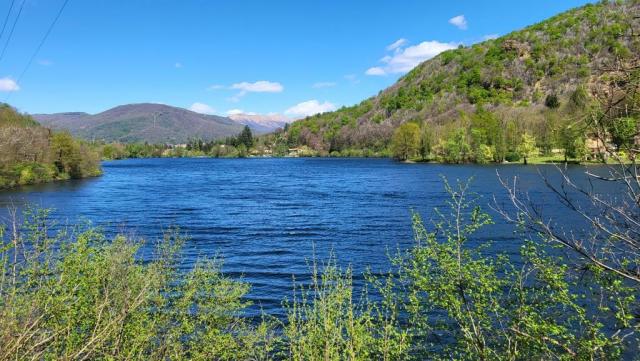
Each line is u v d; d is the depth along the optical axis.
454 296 7.52
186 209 47.47
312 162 167.62
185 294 9.30
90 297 8.22
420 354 9.59
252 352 9.68
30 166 76.69
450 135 127.88
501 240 27.11
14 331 6.19
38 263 8.20
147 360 8.23
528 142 100.94
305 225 37.31
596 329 6.12
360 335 7.80
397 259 9.21
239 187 73.06
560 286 6.64
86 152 96.06
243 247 29.38
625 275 4.68
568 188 49.16
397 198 53.72
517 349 7.02
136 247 9.91
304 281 21.56
